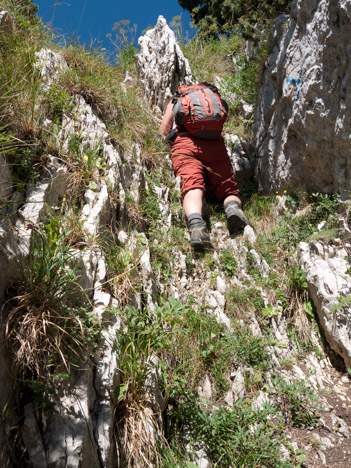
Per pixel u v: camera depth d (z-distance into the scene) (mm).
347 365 3240
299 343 3430
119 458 2229
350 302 3264
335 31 3709
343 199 3938
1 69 3629
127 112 4926
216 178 4570
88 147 3781
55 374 2119
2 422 1815
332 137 3908
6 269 2145
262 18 5832
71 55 5004
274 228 4367
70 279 2361
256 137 5258
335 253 3725
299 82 4242
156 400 2537
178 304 2924
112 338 2512
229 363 3039
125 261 3168
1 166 2695
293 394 2916
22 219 2518
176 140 4586
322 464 2615
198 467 2359
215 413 2668
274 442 2549
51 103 4000
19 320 2115
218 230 4391
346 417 2914
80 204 3359
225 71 7344
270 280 3719
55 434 1956
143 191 4227
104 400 2244
